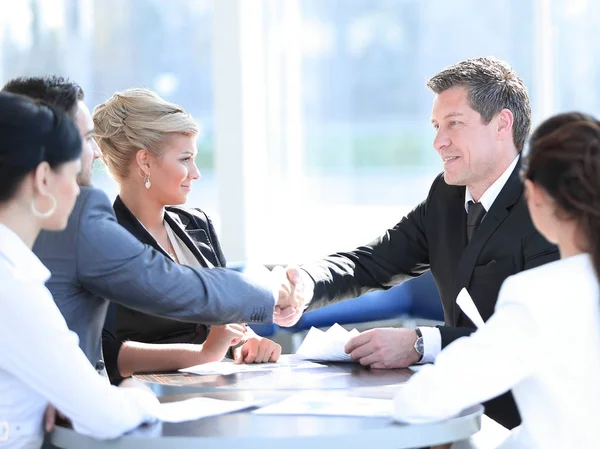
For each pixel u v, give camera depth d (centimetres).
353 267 297
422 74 532
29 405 176
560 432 163
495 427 224
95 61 567
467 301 198
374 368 237
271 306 223
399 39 533
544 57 498
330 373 230
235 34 488
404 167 542
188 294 210
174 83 568
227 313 217
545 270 167
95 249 201
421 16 528
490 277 256
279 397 199
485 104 258
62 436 175
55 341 166
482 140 259
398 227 303
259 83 514
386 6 533
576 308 162
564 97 499
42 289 170
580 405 162
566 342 161
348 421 171
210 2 560
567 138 165
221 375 230
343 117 544
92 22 565
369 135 544
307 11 540
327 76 544
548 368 162
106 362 250
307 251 539
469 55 520
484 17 514
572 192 163
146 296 206
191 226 291
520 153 264
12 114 173
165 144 267
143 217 273
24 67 569
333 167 547
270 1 531
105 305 216
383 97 540
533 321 162
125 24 565
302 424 169
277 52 538
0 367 171
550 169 165
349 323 442
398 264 299
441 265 280
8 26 566
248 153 500
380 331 240
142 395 176
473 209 271
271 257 531
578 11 493
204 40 562
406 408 167
